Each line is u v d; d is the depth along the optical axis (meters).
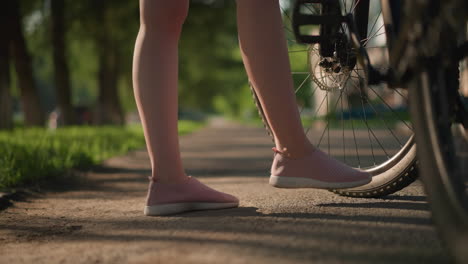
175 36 2.18
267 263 1.38
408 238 1.62
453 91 1.42
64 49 15.52
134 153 7.35
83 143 7.06
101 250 1.64
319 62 2.21
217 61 23.44
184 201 2.20
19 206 2.80
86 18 15.19
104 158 6.09
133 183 3.86
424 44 1.25
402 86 1.50
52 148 5.53
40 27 16.27
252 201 2.52
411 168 2.23
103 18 15.24
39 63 18.77
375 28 2.09
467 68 1.75
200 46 17.61
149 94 2.12
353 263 1.37
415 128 1.30
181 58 20.16
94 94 25.38
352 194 2.46
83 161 5.14
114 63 19.25
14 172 3.61
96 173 4.63
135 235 1.83
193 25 16.30
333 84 2.34
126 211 2.43
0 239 1.93
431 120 1.25
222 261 1.41
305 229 1.79
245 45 2.14
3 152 4.60
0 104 11.44
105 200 2.95
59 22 15.19
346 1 2.14
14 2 12.91
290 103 2.14
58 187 3.62
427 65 1.27
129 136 10.88
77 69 20.97
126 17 15.40
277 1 2.12
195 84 31.44
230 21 16.44
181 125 22.86
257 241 1.63
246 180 3.77
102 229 2.00
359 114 2.52
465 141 1.76
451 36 1.21
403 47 1.35
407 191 2.60
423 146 1.26
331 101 2.58
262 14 2.10
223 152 7.47
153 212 2.19
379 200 2.38
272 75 2.11
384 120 2.44
